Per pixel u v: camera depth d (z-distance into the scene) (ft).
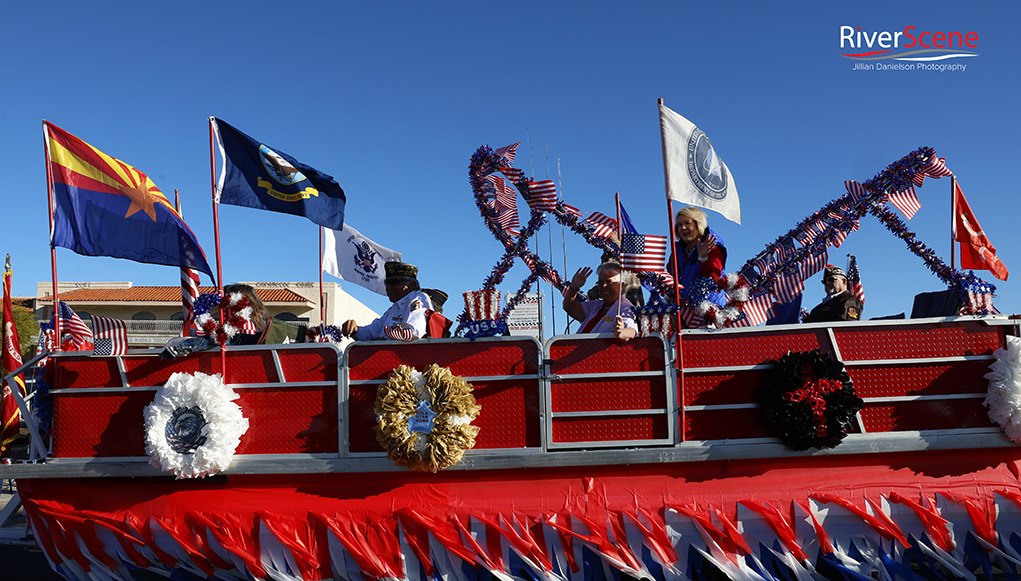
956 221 14.43
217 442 12.37
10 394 17.69
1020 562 12.15
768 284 13.85
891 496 12.55
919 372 13.02
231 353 13.26
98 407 13.37
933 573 12.59
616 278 14.37
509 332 13.84
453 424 12.20
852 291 18.75
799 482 12.73
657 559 12.19
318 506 12.74
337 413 12.98
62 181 14.06
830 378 12.39
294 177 14.55
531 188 13.74
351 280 19.94
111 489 13.28
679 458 12.58
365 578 12.39
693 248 15.56
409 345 13.08
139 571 13.70
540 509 12.53
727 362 12.97
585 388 12.90
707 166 13.38
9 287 18.17
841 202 13.94
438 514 12.55
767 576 12.17
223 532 12.60
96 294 98.78
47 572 16.28
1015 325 12.94
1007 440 12.79
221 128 14.17
